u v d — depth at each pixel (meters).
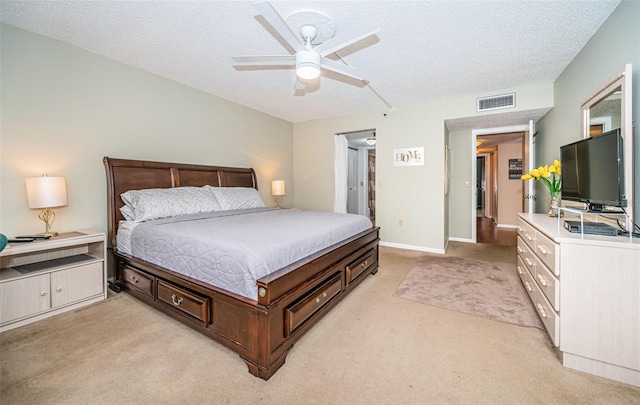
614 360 1.45
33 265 2.22
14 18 2.09
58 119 2.46
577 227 1.69
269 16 1.59
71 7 1.96
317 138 5.26
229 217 2.91
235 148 4.23
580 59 2.56
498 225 6.70
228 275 1.64
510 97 3.58
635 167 1.71
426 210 4.26
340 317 2.16
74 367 1.56
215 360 1.64
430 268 3.40
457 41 2.41
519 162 6.45
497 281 2.92
